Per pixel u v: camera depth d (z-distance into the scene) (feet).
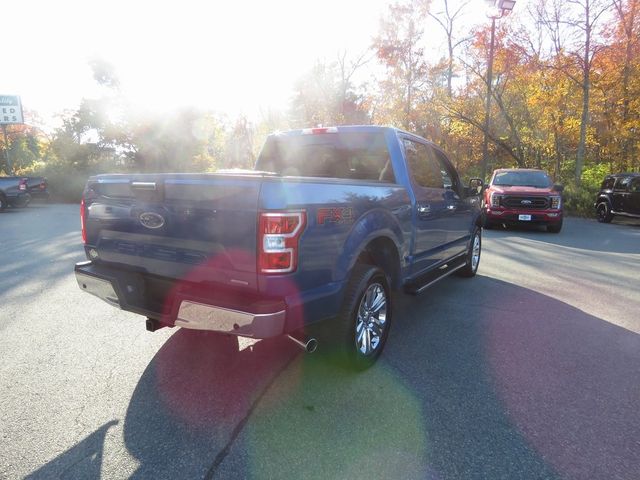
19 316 14.32
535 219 36.35
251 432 8.12
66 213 50.01
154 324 10.22
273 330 7.93
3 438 7.86
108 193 10.39
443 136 75.36
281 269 7.98
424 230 13.88
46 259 23.15
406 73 73.10
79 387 9.73
